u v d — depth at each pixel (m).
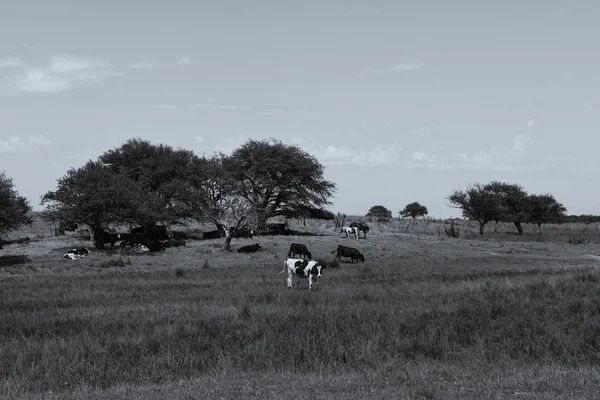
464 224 116.81
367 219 109.06
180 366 14.05
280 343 15.68
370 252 56.69
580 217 136.50
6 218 54.38
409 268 40.81
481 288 25.38
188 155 83.75
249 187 77.00
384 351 15.02
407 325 17.61
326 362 14.31
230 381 12.12
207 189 71.50
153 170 77.38
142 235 68.00
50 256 55.16
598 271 30.34
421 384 11.19
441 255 54.31
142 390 11.54
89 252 56.69
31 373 13.30
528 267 41.28
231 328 17.91
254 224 62.66
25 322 19.88
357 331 16.98
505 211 93.00
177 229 83.69
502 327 17.31
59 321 19.92
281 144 80.69
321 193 82.31
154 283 32.75
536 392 10.50
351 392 10.80
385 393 10.61
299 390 11.00
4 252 59.28
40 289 30.55
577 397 10.09
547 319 18.03
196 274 38.50
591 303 20.14
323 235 76.88
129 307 23.09
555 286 24.83
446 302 22.61
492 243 68.94
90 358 14.45
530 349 15.20
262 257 51.78
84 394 11.41
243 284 31.73
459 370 12.93
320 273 29.73
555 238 80.69
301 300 24.16
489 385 11.05
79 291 29.11
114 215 59.84
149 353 14.97
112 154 82.12
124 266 45.66
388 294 25.70
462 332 17.05
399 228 94.19
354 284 31.25
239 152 80.81
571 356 14.31
